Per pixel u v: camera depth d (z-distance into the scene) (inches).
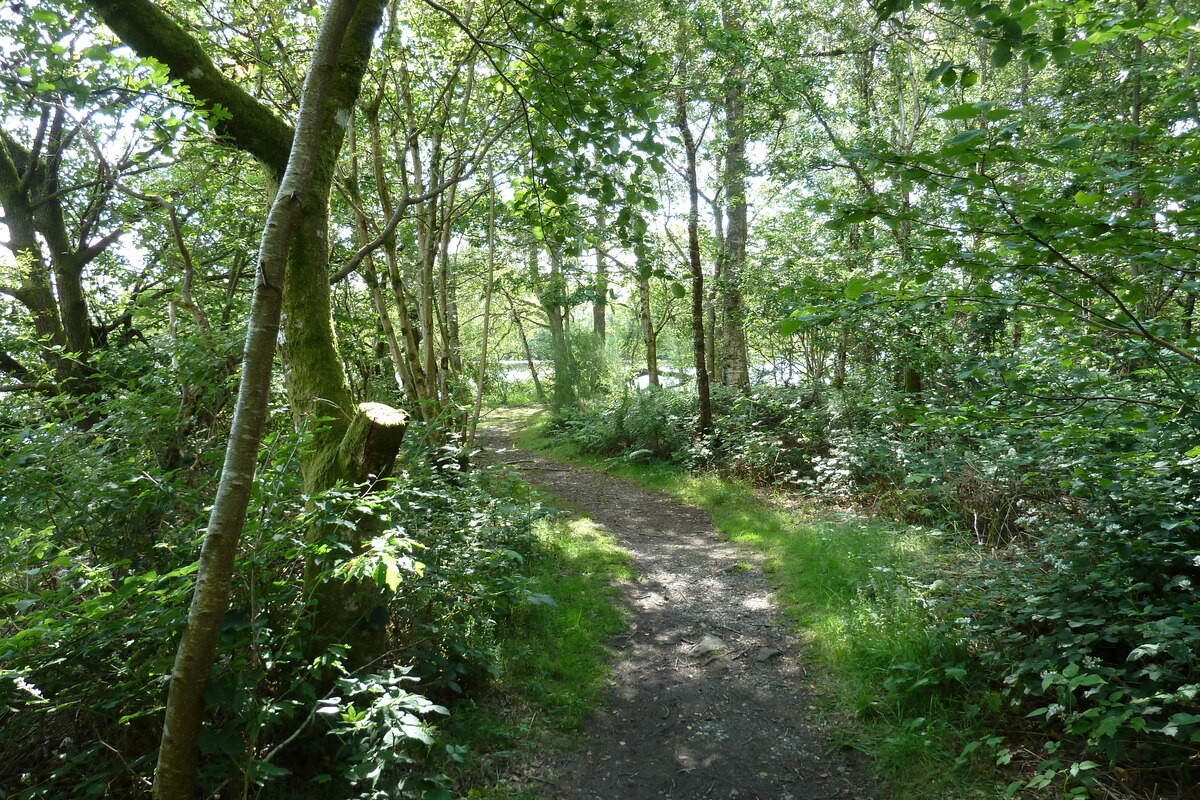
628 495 405.1
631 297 691.4
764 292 444.8
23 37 134.0
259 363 87.8
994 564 166.6
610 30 165.3
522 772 128.1
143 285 387.9
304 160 91.0
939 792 116.4
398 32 258.1
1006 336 254.7
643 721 149.6
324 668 119.9
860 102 433.7
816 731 142.5
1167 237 95.1
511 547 224.5
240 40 247.1
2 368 365.1
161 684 100.1
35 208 354.6
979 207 103.5
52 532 117.9
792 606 209.0
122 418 147.5
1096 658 118.0
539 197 184.5
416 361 289.6
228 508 86.0
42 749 103.5
